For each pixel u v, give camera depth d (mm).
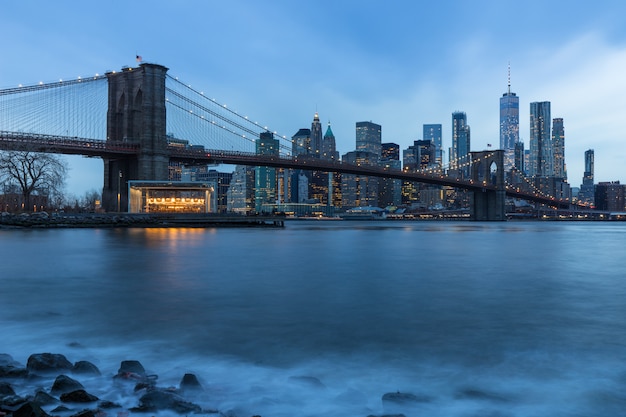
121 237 51406
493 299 14836
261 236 59750
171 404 6398
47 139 95688
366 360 8477
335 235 68938
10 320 11594
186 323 11352
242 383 7348
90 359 8547
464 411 6348
